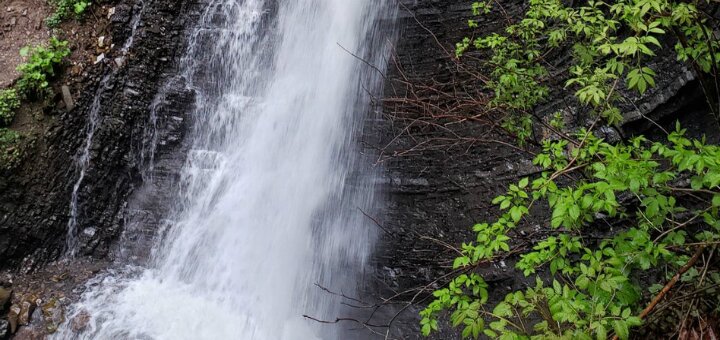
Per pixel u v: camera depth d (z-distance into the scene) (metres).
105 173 6.48
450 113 5.46
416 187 6.24
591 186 2.34
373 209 6.35
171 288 6.00
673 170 3.20
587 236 4.13
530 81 4.16
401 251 5.88
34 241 5.87
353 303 5.73
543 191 2.55
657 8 2.44
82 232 6.23
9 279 5.57
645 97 4.41
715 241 2.47
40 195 5.96
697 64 3.08
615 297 2.38
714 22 3.47
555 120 4.39
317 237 6.41
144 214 6.56
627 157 2.37
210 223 6.59
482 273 5.01
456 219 5.81
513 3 6.50
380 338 5.27
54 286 5.66
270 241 6.50
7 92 6.03
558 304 2.24
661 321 2.82
